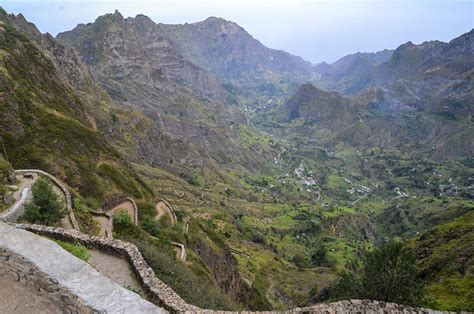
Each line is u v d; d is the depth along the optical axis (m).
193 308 19.53
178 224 69.00
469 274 34.84
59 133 68.56
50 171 57.97
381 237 193.62
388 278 24.53
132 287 21.59
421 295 25.19
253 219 168.00
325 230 176.12
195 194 148.50
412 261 25.88
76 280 10.41
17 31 92.06
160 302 20.12
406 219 196.25
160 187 132.50
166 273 29.14
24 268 11.02
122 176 73.62
